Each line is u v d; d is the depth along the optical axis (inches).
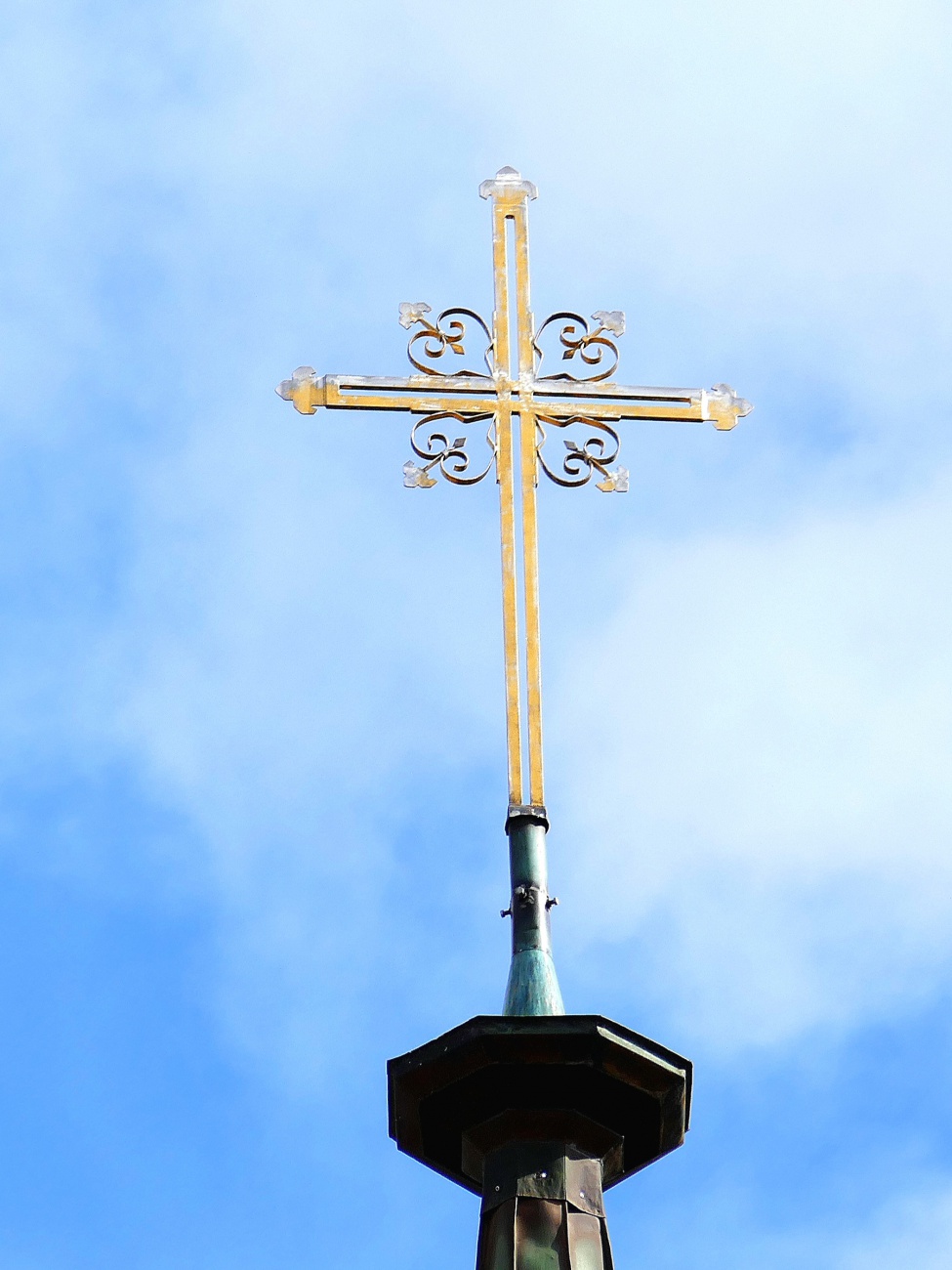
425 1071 959.0
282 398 1182.9
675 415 1198.3
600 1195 951.0
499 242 1216.8
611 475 1173.1
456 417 1179.3
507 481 1159.0
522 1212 939.3
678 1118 968.9
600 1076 956.0
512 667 1074.1
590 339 1200.2
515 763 1048.8
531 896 1010.7
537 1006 975.0
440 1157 975.6
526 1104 957.8
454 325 1198.3
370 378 1185.4
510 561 1115.9
